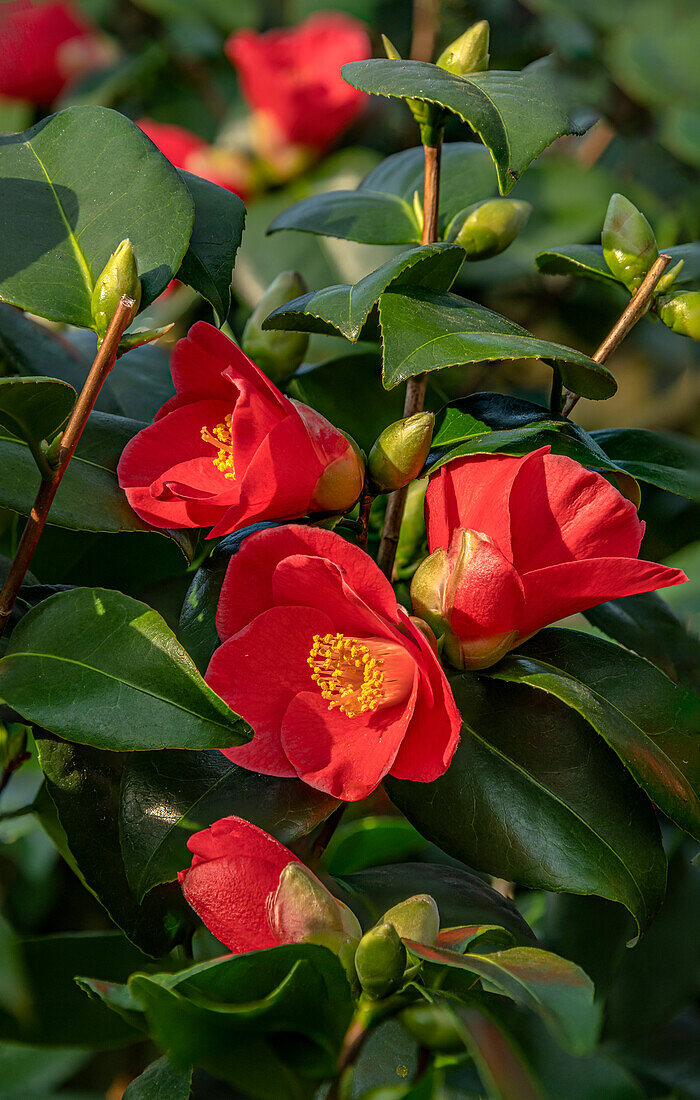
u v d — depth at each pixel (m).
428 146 0.77
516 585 0.68
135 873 0.70
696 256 0.78
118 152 0.72
